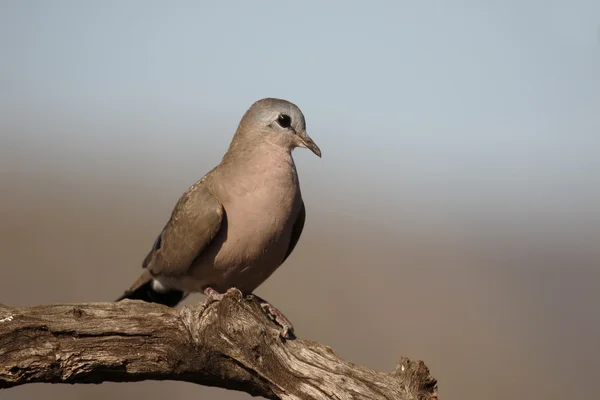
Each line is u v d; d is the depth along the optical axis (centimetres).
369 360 1811
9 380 686
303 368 723
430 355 1859
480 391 1698
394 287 2503
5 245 2427
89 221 3002
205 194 877
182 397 1545
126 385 1532
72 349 696
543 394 1670
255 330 716
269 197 858
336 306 2197
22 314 694
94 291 2069
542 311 2341
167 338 709
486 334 2052
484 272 2906
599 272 3038
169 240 902
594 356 1903
